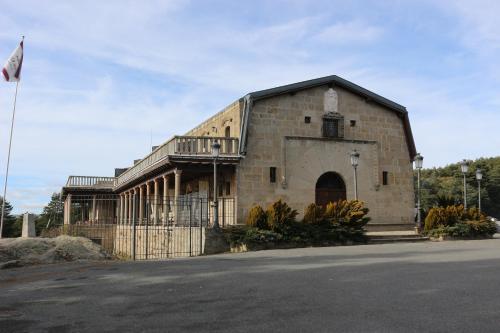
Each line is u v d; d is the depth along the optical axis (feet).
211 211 86.53
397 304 24.21
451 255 48.47
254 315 22.48
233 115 85.92
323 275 34.60
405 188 91.81
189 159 76.89
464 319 20.98
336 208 72.08
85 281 34.47
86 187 147.23
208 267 41.01
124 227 100.68
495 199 254.88
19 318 23.17
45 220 189.26
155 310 24.16
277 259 47.39
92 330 20.63
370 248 60.08
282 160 82.33
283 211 67.26
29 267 45.19
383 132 91.40
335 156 86.58
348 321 20.98
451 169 292.81
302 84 84.02
